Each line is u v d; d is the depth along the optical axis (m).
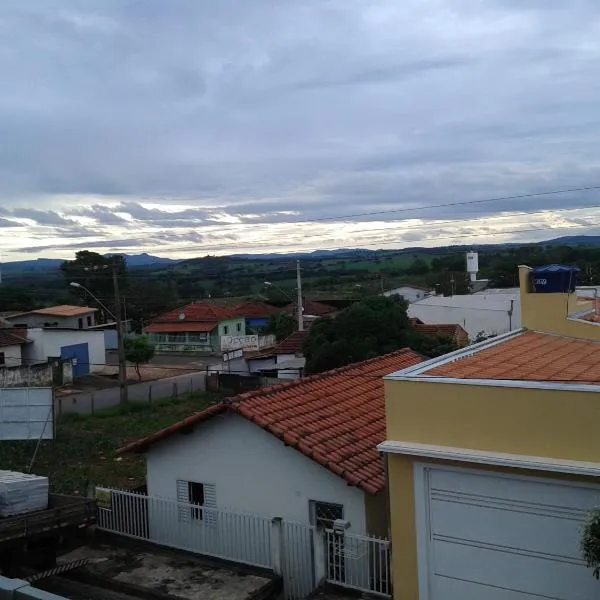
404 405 9.30
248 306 69.19
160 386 38.59
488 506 8.81
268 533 11.52
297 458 11.99
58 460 21.25
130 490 15.02
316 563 10.70
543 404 8.30
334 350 30.19
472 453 8.68
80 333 45.44
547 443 8.28
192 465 13.18
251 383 33.97
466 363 11.05
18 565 11.69
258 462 12.41
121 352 31.55
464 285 65.50
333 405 13.91
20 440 22.41
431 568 9.23
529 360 11.37
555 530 8.37
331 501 11.65
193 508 12.57
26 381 37.34
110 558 12.29
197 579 11.29
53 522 11.90
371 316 31.22
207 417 12.63
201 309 63.41
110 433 25.45
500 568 8.76
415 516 9.29
